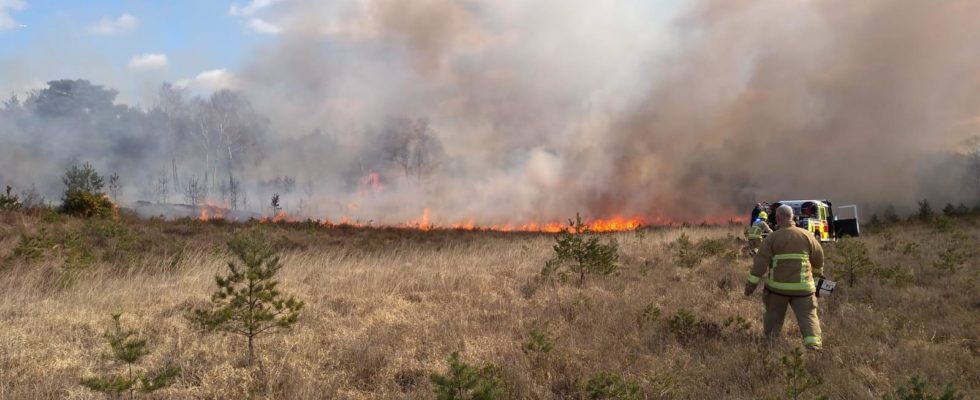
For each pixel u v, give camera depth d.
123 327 5.59
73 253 8.98
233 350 5.04
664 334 5.61
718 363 4.68
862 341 5.25
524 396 4.09
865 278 8.37
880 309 6.56
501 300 7.37
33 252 9.06
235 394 4.04
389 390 4.25
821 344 5.10
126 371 4.40
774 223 12.79
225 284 4.91
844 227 13.92
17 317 5.85
